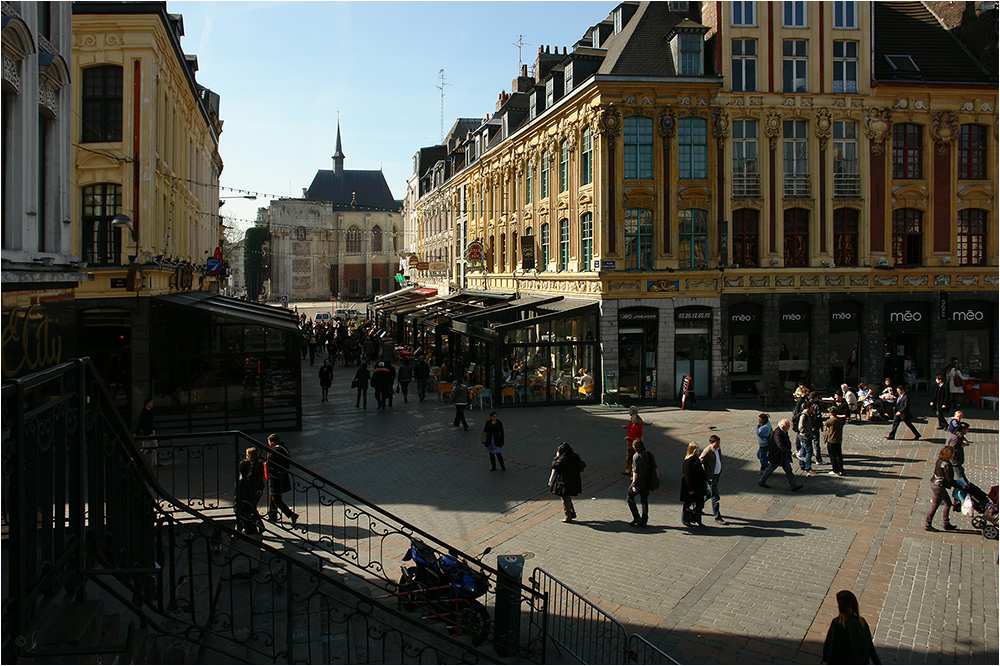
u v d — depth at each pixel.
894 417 20.94
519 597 8.75
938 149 28.97
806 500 14.84
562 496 13.59
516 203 38.22
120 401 21.56
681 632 9.25
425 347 40.12
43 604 5.39
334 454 19.30
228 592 8.66
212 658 6.77
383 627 8.48
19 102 9.99
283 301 74.44
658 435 21.62
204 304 23.28
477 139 46.91
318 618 8.26
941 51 30.58
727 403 27.25
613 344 27.69
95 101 21.11
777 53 28.03
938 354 29.14
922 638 9.00
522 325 26.91
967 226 29.56
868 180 28.58
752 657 8.62
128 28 20.88
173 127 25.88
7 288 9.02
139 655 6.03
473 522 13.58
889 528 13.09
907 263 29.33
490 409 26.69
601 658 8.51
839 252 28.80
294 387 22.56
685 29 27.45
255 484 11.04
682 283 27.83
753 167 28.25
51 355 10.90
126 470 6.63
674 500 15.04
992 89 28.86
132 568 6.18
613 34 33.34
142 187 21.03
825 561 11.55
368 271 114.19
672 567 11.35
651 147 27.81
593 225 28.42
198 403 21.92
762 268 28.14
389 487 16.02
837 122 28.55
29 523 4.73
